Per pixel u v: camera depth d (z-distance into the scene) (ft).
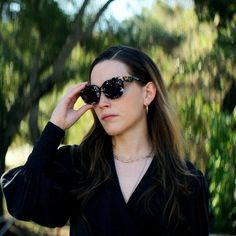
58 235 24.56
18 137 27.58
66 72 25.27
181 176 6.10
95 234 5.90
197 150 21.02
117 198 5.92
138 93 6.17
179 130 6.54
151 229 5.89
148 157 6.26
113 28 24.82
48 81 25.17
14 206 5.92
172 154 6.26
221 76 24.20
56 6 23.73
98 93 6.05
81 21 24.43
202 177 6.32
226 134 18.79
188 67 24.14
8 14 23.41
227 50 24.47
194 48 24.58
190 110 21.79
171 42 24.93
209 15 25.32
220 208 18.95
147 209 5.87
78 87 6.25
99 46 24.88
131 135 6.24
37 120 26.99
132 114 6.10
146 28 25.11
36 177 5.90
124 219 5.86
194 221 6.07
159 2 25.31
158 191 5.98
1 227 26.58
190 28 25.03
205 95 23.76
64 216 6.15
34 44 24.02
